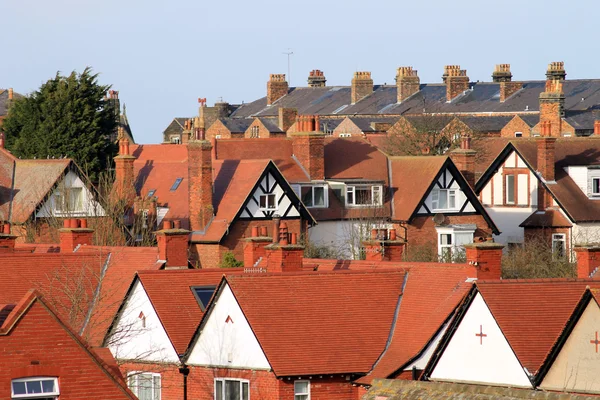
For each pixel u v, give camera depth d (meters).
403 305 157.88
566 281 140.50
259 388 149.50
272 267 166.75
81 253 175.75
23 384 109.25
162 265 174.75
